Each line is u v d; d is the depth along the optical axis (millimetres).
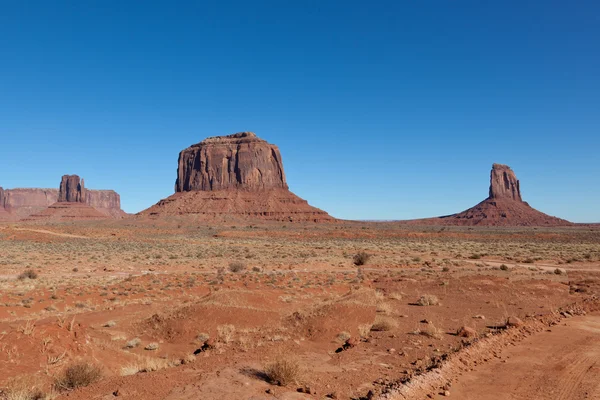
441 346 14188
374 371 11406
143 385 9742
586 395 10359
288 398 9039
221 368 10992
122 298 29375
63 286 33906
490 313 20719
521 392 10594
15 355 11828
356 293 24359
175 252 73375
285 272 45188
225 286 33688
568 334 16656
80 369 10766
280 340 15641
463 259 62312
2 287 32562
